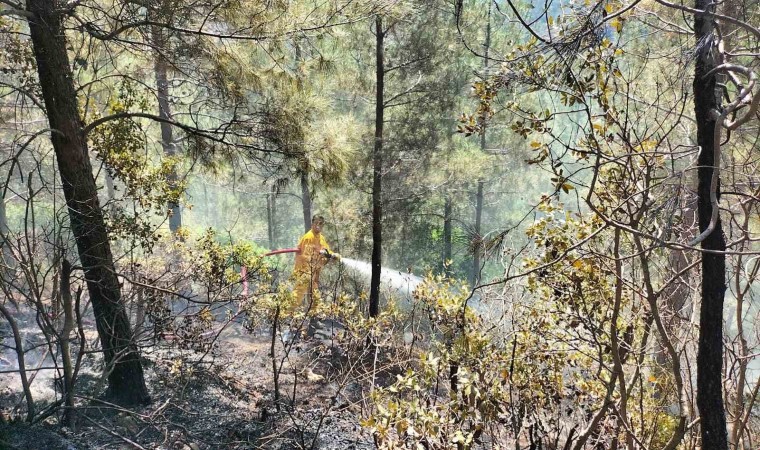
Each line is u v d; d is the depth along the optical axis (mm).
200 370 6836
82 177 5520
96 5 6215
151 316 6355
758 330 5535
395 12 6656
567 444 4695
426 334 7242
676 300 5789
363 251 12258
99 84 7918
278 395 6531
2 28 5855
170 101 6637
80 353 4812
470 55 11625
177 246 7586
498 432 4891
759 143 5980
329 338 8867
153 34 5891
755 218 6645
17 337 4570
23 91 5520
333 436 5766
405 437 4211
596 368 5375
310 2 6047
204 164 6516
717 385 3980
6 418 4680
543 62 3715
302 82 6699
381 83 10664
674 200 4000
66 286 4629
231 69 6223
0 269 4562
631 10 4203
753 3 4488
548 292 4895
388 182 11055
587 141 4020
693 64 3775
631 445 4629
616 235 4305
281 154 6418
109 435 4949
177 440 5180
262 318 7523
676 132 5949
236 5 5672
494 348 4879
